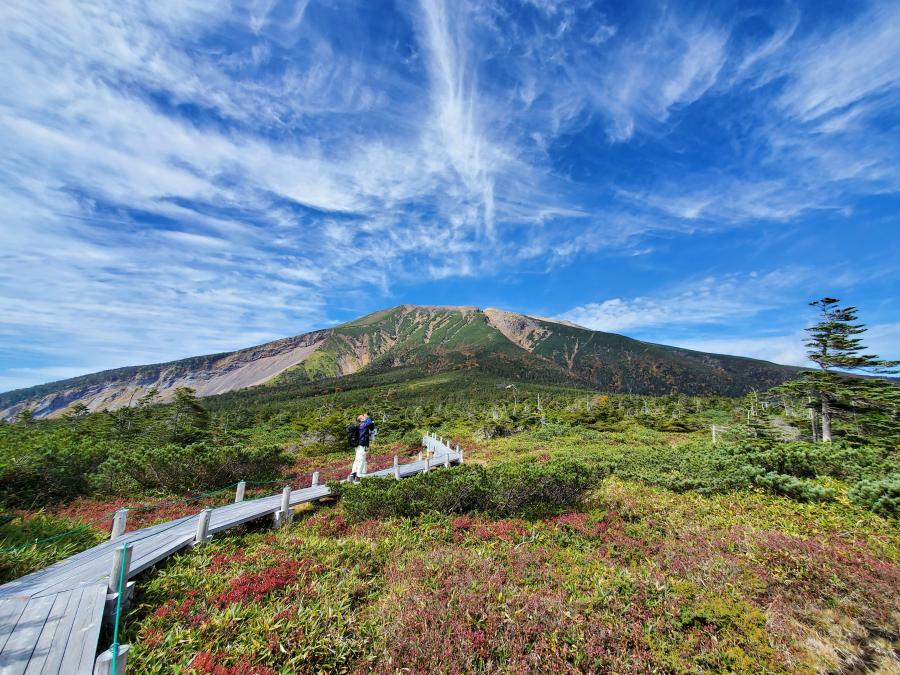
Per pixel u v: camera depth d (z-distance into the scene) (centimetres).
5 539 789
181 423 2830
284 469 1911
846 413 2514
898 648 461
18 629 475
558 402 11006
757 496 1066
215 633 521
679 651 469
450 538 888
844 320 2530
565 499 1085
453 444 3036
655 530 883
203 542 845
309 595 626
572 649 472
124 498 1398
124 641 512
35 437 1928
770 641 480
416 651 477
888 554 694
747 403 5091
